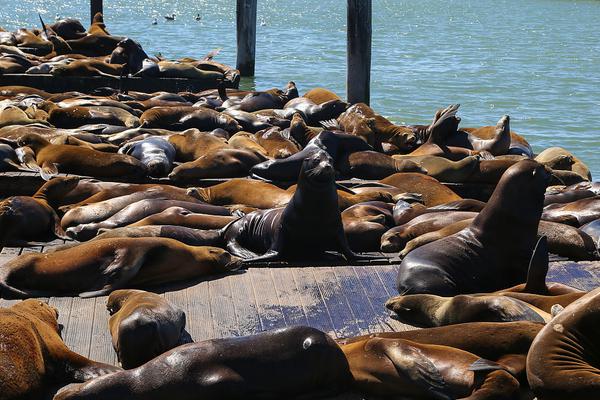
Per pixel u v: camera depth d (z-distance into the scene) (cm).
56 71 2566
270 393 739
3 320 771
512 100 3431
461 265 1041
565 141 2681
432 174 1623
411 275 1023
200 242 1182
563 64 4688
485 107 3269
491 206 1059
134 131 1805
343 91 3456
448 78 3997
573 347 712
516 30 7294
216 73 2777
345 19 8350
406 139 1856
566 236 1173
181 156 1694
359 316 967
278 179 1524
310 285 1061
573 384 678
